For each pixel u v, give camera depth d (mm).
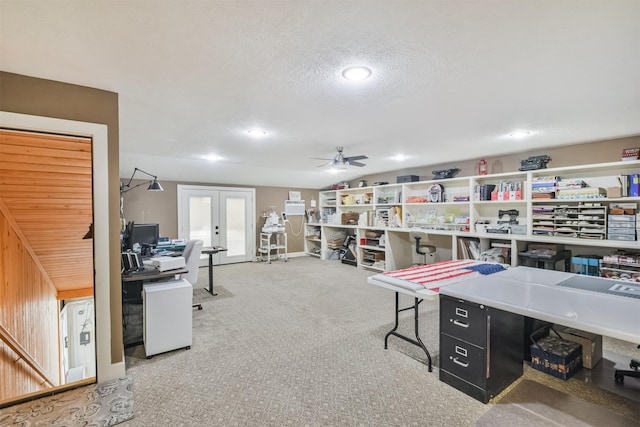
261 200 7359
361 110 2564
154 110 2566
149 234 4125
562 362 2158
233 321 3328
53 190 2613
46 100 1964
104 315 2170
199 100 2340
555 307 1622
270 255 7426
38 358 3332
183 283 2816
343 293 4434
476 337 1928
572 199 3611
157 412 1837
